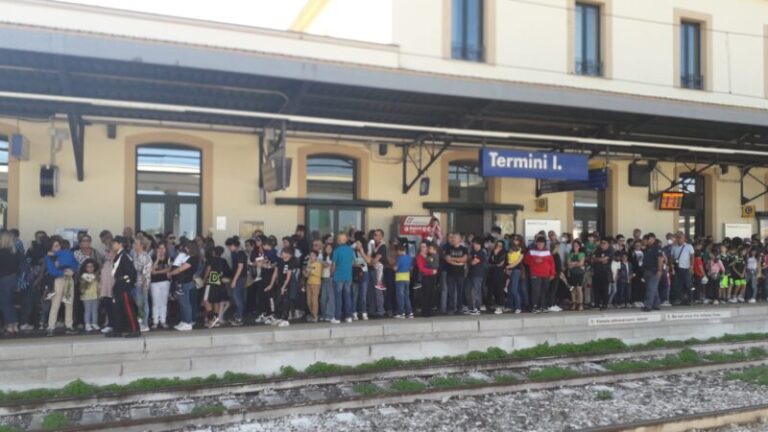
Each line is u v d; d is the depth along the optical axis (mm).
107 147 12266
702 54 18078
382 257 11953
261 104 11883
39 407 7809
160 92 11039
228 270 11023
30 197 11773
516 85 11539
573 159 13219
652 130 14812
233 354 9453
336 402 8086
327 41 13734
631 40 17078
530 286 13203
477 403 8547
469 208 15242
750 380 9945
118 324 9289
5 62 9430
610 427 6957
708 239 15828
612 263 13625
